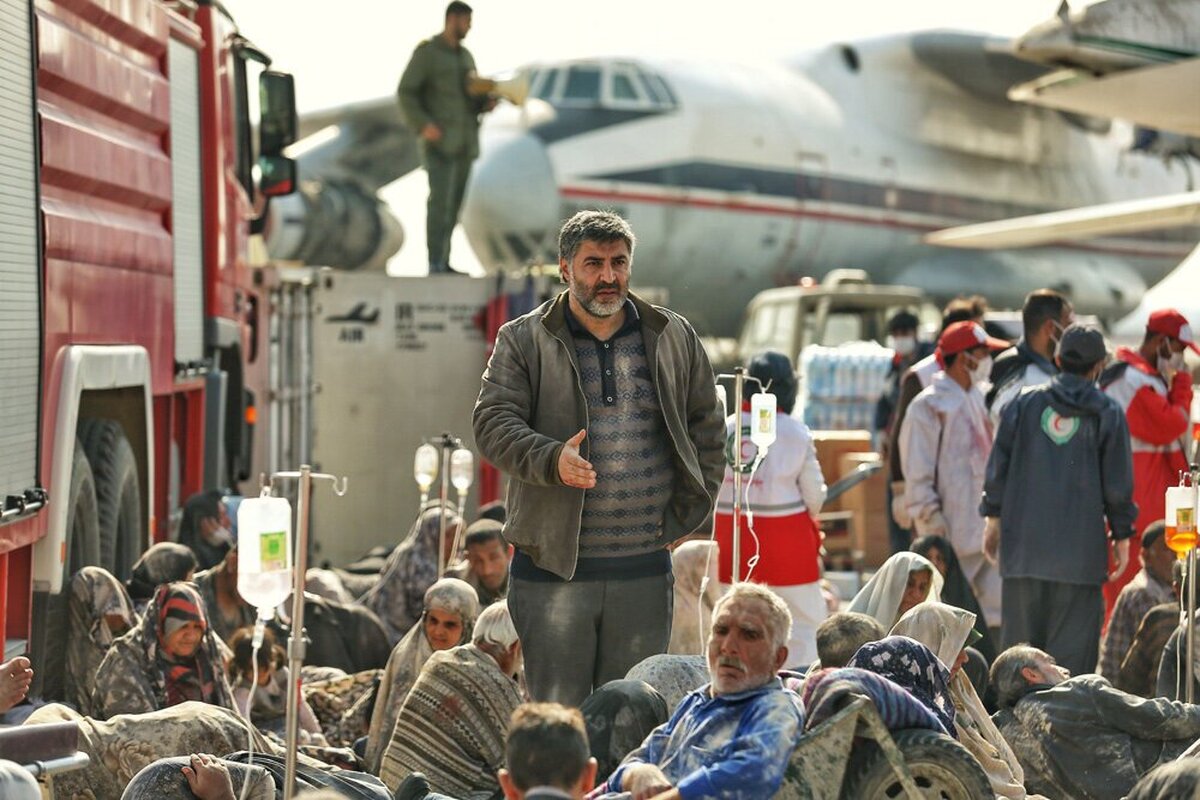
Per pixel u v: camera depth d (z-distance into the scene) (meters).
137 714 6.48
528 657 6.16
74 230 7.88
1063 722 6.28
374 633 9.30
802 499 8.73
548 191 33.78
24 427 6.90
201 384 11.24
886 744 4.38
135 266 9.16
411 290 16.16
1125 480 8.65
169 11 10.23
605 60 35.62
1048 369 9.95
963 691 6.12
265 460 15.48
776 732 4.41
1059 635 8.78
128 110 9.04
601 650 6.16
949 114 40.84
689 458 6.08
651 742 4.84
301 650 4.87
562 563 5.98
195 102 11.08
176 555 8.10
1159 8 16.42
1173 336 10.03
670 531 6.20
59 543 7.39
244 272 13.08
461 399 16.16
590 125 34.78
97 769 5.64
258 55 13.20
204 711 5.86
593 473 5.75
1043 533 8.69
